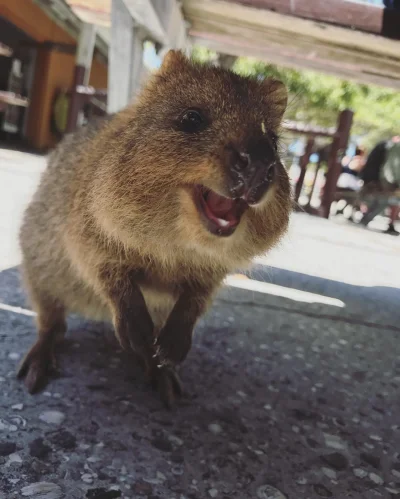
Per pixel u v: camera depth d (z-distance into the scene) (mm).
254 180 686
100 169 833
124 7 1361
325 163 4469
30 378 790
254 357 1043
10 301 1124
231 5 1355
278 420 803
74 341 997
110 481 593
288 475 665
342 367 1061
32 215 1041
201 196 746
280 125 929
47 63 5414
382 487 669
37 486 562
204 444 705
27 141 5488
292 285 1730
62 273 956
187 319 853
